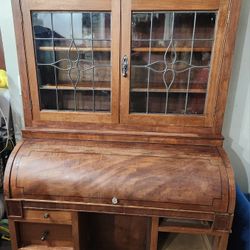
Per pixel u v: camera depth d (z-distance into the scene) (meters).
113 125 1.24
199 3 1.04
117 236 1.38
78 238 1.19
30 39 1.13
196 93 1.21
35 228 1.23
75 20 1.13
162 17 1.10
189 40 1.12
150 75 1.19
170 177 1.08
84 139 1.25
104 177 1.09
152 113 1.22
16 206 1.14
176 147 1.21
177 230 1.12
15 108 1.52
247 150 1.48
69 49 1.18
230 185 1.05
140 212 1.10
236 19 1.04
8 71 1.44
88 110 1.26
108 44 1.15
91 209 1.12
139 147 1.20
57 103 1.26
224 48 1.08
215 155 1.15
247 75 1.35
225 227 1.08
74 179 1.10
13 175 1.12
